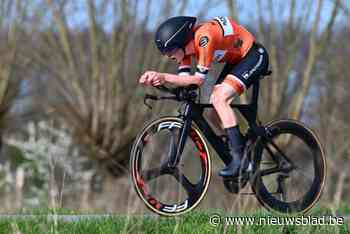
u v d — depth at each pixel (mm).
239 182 19766
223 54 19547
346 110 69562
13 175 58625
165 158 21984
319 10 54531
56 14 61562
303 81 54688
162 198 22688
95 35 60469
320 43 54906
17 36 64250
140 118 59812
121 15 60406
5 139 64625
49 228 19031
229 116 19609
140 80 18922
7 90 65688
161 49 19375
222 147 20156
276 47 54500
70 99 61594
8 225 19625
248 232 18625
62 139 54062
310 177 21391
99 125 59875
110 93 60156
